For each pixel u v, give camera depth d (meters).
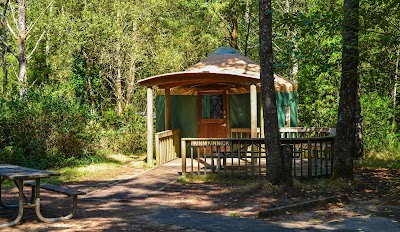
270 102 10.27
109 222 7.65
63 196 10.27
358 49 10.70
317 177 11.70
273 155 10.27
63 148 15.52
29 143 14.56
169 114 16.88
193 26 30.39
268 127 10.27
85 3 24.94
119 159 17.00
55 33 25.89
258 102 16.16
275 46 27.81
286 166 10.27
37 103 15.35
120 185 11.70
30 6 27.64
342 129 10.88
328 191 9.98
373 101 20.69
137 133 19.77
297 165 13.59
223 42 29.72
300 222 7.64
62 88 22.09
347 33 10.16
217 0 23.58
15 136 14.66
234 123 16.77
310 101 23.06
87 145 16.02
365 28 10.43
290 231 6.99
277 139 10.28
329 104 21.94
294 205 8.53
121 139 19.27
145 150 19.58
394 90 21.80
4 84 24.77
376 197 9.68
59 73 26.02
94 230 7.11
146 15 25.50
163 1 26.42
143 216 8.11
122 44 24.52
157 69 26.03
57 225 7.49
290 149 10.33
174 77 15.20
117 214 8.34
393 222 7.57
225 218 7.90
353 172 12.10
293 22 10.66
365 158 15.88
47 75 28.52
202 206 8.99
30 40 27.80
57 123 15.27
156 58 25.44
